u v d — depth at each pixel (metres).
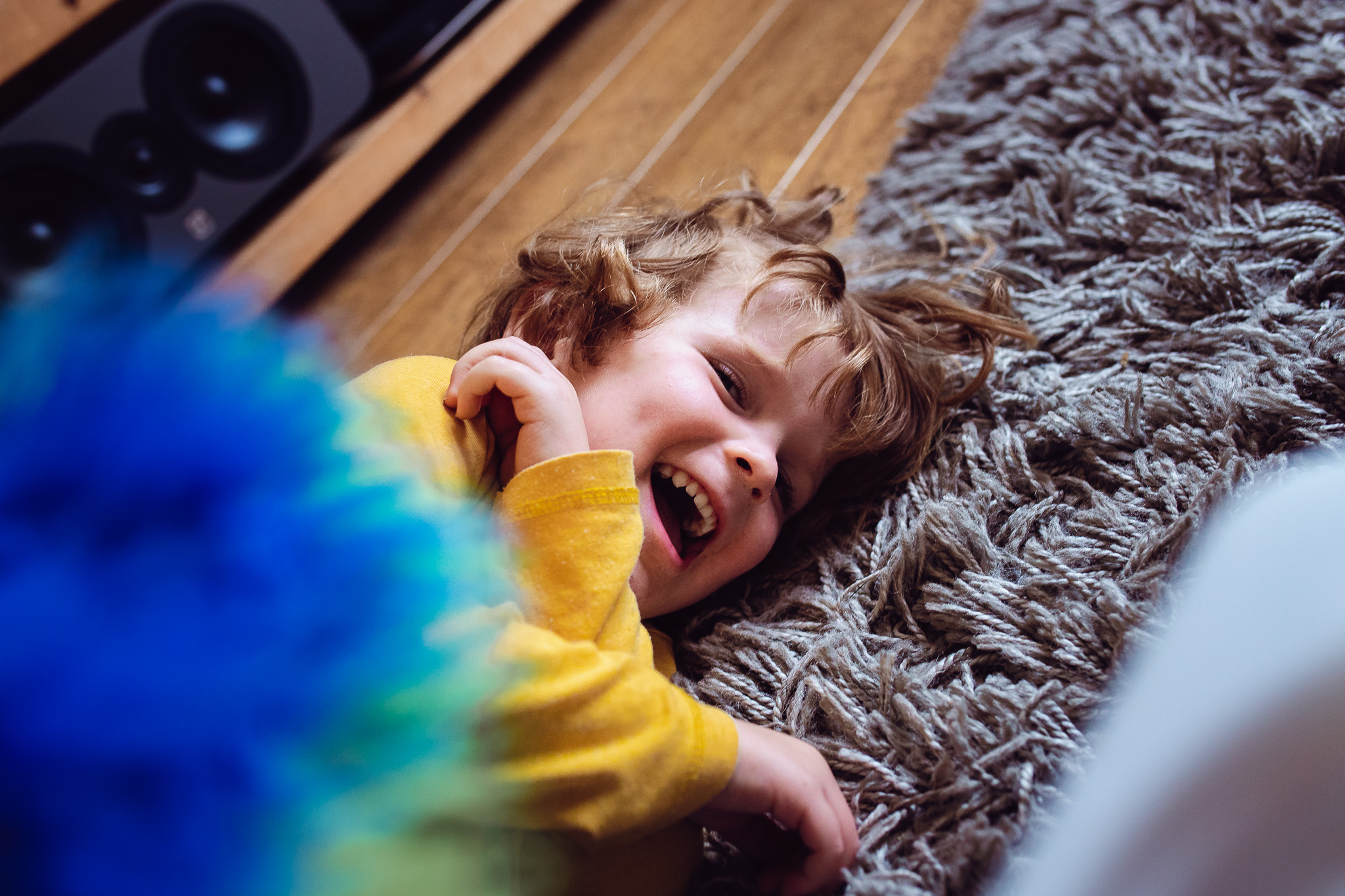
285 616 0.35
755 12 1.32
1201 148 0.84
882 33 1.22
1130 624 0.53
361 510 0.40
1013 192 0.89
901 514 0.68
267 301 1.09
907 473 0.71
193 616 0.33
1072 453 0.67
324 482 0.40
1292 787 0.38
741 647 0.62
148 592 0.33
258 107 1.12
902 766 0.53
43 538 0.33
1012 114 0.97
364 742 0.36
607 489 0.54
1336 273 0.70
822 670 0.59
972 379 0.75
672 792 0.46
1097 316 0.76
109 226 1.03
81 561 0.33
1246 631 0.41
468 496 0.58
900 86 1.15
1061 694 0.52
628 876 0.49
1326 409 0.62
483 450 0.61
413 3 1.21
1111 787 0.41
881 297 0.81
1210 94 0.88
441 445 0.58
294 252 1.12
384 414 0.54
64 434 0.35
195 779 0.31
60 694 0.30
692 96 1.23
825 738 0.55
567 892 0.48
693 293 0.70
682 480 0.63
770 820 0.52
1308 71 0.84
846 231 0.99
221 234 1.10
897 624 0.61
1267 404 0.62
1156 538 0.57
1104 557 0.59
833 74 1.19
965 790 0.49
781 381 0.66
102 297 0.42
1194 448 0.62
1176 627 0.43
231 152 1.09
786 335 0.68
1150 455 0.64
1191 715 0.40
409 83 1.23
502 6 1.29
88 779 0.30
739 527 0.63
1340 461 0.56
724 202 0.83
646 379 0.63
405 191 1.25
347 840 0.34
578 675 0.45
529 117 1.29
